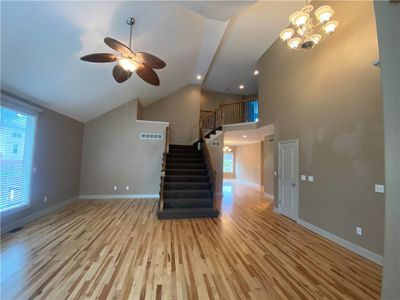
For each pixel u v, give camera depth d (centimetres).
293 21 284
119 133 650
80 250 281
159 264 250
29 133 397
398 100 90
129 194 644
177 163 613
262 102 609
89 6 263
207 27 435
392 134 92
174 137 825
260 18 449
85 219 419
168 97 830
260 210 534
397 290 88
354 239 301
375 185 276
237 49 587
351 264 262
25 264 242
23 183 385
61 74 363
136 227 380
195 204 478
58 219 415
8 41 256
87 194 617
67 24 272
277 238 345
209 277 226
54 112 471
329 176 353
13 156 358
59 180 500
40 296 187
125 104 661
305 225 405
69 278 216
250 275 232
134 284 209
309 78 409
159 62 280
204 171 588
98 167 629
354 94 310
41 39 275
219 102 1019
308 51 413
